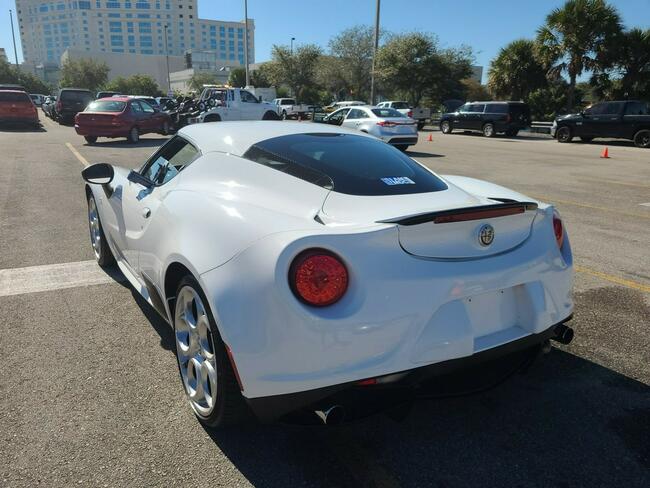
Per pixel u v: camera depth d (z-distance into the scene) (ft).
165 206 9.29
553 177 36.83
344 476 7.25
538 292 8.00
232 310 6.66
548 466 7.49
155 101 89.25
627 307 13.17
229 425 7.80
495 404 9.00
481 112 85.87
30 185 29.84
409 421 8.51
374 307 6.56
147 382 9.44
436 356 6.95
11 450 7.60
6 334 11.20
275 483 7.09
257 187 8.49
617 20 86.74
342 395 6.72
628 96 95.55
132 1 510.99
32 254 16.84
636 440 8.09
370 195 8.07
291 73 183.11
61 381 9.42
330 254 6.50
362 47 161.07
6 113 74.02
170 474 7.20
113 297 13.26
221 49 541.34
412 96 136.15
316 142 9.75
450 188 9.12
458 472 7.36
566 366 10.26
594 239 19.81
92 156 44.06
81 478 7.08
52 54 543.80
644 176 37.78
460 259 7.36
